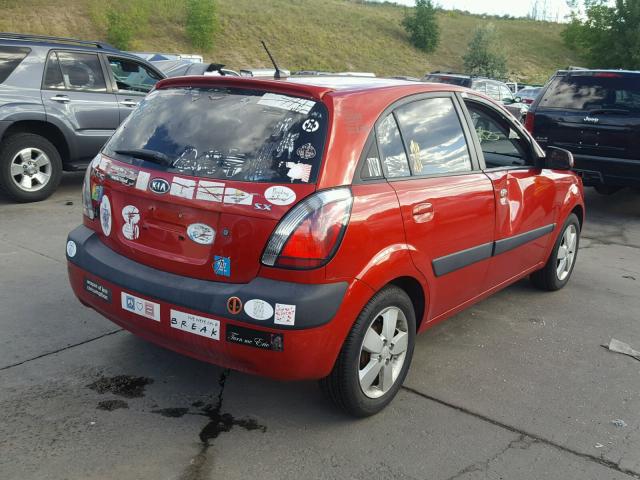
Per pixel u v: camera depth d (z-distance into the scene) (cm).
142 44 4181
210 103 320
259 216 277
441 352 418
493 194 401
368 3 7331
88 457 284
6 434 297
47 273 517
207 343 288
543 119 879
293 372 283
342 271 285
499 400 358
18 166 742
